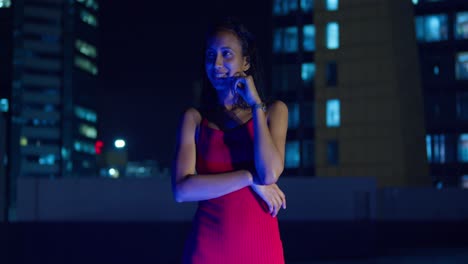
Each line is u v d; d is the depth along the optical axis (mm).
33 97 95125
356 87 33469
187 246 1988
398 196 21047
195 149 2014
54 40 97312
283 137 1994
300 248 15336
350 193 15680
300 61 34719
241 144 1963
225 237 1912
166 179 14203
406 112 33281
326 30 34219
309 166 33969
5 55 93812
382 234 20812
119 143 23969
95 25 106062
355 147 33188
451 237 20938
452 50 36531
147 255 13922
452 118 36594
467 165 36094
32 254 13062
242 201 1927
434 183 36750
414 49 35188
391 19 33156
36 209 13359
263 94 2074
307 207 15508
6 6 93938
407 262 15125
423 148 34562
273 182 1867
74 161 97250
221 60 1983
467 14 36281
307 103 34406
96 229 13648
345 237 15617
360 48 33500
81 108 100438
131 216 13938
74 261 13430
